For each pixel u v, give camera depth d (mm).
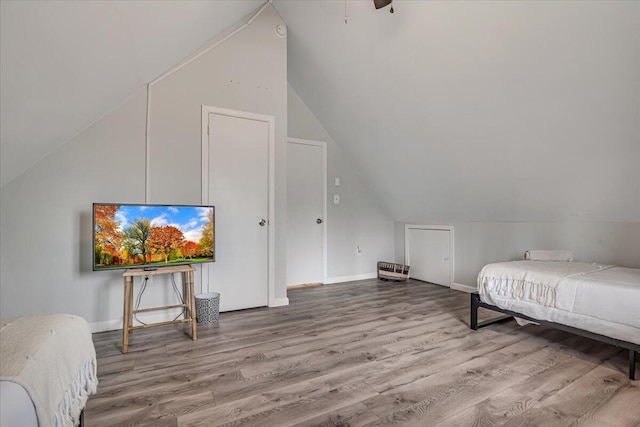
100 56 1777
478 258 3771
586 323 1911
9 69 1312
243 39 3096
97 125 2502
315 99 4012
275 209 3252
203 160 2895
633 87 1857
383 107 3332
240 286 3076
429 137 3205
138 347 2182
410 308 3137
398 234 4906
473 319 2521
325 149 4367
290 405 1492
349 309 3105
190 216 2533
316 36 3225
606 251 2713
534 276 2195
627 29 1684
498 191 3189
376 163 4164
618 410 1457
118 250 2250
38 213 2336
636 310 1703
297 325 2631
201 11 2258
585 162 2406
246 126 3102
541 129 2408
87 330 1292
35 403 815
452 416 1410
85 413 1424
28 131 1858
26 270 2305
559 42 1934
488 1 2031
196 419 1388
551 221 3098
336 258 4461
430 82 2736
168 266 2434
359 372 1813
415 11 2398
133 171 2623
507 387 1653
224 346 2197
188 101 2836
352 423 1362
